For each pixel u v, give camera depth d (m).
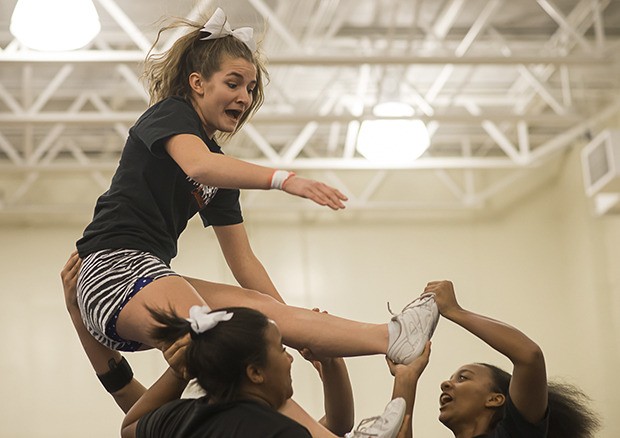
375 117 10.30
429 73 11.59
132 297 2.82
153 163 3.00
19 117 10.45
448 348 12.73
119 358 3.32
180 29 9.05
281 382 2.54
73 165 11.59
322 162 11.70
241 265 3.47
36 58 8.94
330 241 13.25
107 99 12.16
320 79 11.53
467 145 13.30
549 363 12.82
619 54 9.69
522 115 11.11
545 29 11.15
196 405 2.53
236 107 3.09
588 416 3.43
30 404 12.21
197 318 2.51
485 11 10.33
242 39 3.15
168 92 3.16
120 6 10.00
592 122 11.34
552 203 13.45
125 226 2.97
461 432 3.29
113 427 12.20
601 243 12.44
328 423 3.54
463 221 13.46
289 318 2.93
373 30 10.91
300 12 10.05
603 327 12.29
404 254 13.27
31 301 12.64
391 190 13.58
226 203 3.43
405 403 2.69
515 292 13.14
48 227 12.98
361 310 13.01
